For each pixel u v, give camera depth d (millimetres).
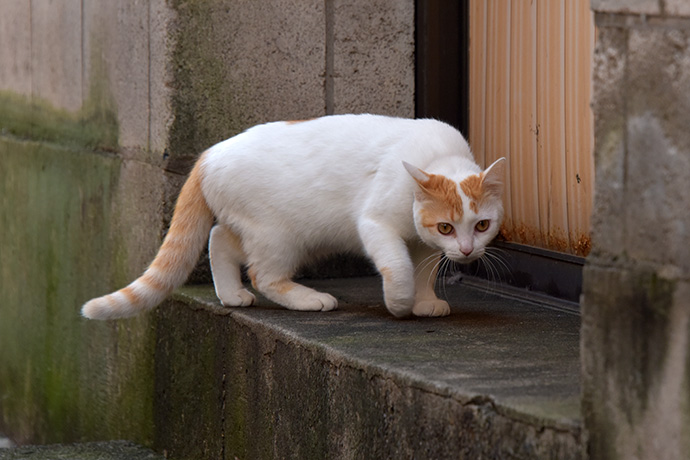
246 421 4930
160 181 5879
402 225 4777
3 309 8586
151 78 5977
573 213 5238
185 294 5605
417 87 6238
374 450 3834
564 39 5195
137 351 6215
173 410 5762
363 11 6094
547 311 5113
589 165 5074
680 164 2590
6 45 8336
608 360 2820
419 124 4980
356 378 3941
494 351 4066
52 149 7406
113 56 6453
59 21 7234
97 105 6746
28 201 7906
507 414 3146
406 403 3625
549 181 5406
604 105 2824
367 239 4785
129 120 6293
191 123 5855
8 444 8336
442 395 3424
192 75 5836
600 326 2846
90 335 6926
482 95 5938
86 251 6934
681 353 2600
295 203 4992
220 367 5195
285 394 4535
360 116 5129
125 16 6250
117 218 6469
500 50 5727
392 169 4789
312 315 4973
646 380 2705
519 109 5605
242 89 5949
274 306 5246
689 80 2555
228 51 5895
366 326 4660
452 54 6113
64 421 7402
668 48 2607
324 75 6094
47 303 7625
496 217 4539
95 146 6812
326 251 5273
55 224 7422
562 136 5266
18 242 8164
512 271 5734
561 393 3293
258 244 5102
